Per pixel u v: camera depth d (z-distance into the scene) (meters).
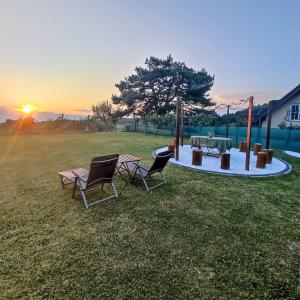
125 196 4.30
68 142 13.39
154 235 2.93
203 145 9.37
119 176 5.52
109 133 21.28
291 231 3.12
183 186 4.98
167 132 19.19
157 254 2.53
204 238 2.88
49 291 1.96
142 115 26.06
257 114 16.77
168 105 24.47
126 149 10.41
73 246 2.66
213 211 3.72
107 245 2.69
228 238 2.90
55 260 2.39
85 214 3.53
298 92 14.84
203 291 2.00
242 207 3.91
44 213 3.56
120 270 2.24
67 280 2.09
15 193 4.48
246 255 2.55
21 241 2.76
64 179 5.36
